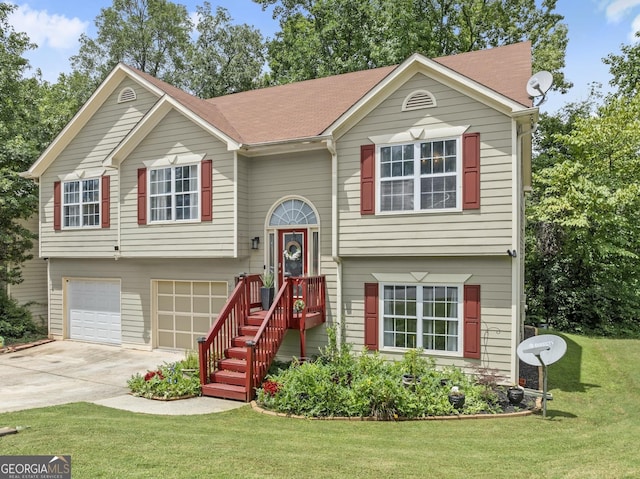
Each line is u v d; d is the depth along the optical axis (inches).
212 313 509.4
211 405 327.3
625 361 468.8
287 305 399.5
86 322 592.1
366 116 410.9
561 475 184.5
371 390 296.7
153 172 506.3
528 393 345.1
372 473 185.6
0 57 718.5
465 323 378.6
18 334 605.9
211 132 464.1
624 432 258.4
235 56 1167.0
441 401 303.4
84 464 186.7
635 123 634.8
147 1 1223.5
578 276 694.5
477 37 1012.5
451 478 181.6
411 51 829.2
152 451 206.4
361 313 422.0
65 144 586.2
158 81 548.7
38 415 280.4
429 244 385.4
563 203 625.0
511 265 366.0
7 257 657.0
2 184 602.2
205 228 472.1
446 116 380.5
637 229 661.3
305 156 457.7
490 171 365.1
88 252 559.8
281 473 182.7
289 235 466.0
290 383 325.7
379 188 406.0
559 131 847.1
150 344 535.8
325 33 892.6
